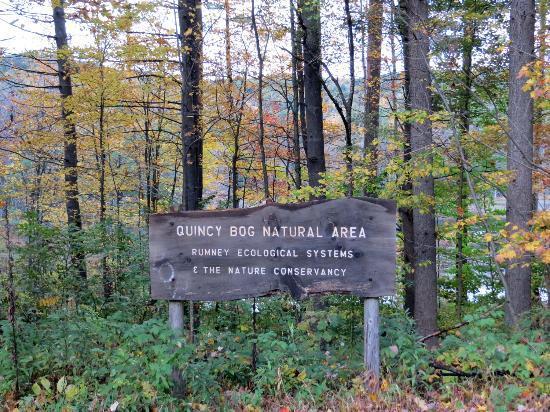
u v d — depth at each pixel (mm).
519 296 7840
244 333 6523
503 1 10359
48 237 6793
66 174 12430
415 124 9031
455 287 13977
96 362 4922
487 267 12938
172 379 4410
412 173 8219
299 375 4617
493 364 4309
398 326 5258
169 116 14555
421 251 10125
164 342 4480
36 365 4836
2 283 6074
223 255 4664
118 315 5512
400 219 11758
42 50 11055
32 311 6438
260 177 15336
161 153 15820
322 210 4570
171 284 4703
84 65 10859
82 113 11805
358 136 15344
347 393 4316
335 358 5066
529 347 4441
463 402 4188
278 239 4613
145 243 8578
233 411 4254
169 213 4730
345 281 4539
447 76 9172
